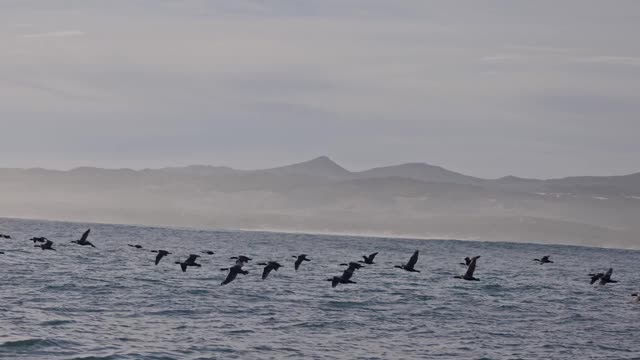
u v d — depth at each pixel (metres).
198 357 77.38
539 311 116.81
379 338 89.69
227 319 97.00
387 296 126.25
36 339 80.81
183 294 117.06
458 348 86.25
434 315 107.81
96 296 111.44
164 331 88.19
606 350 88.12
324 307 110.31
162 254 91.38
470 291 141.25
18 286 118.62
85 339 82.38
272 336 87.94
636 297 138.62
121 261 176.25
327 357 79.69
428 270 195.38
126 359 75.25
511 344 89.50
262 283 136.75
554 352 86.12
